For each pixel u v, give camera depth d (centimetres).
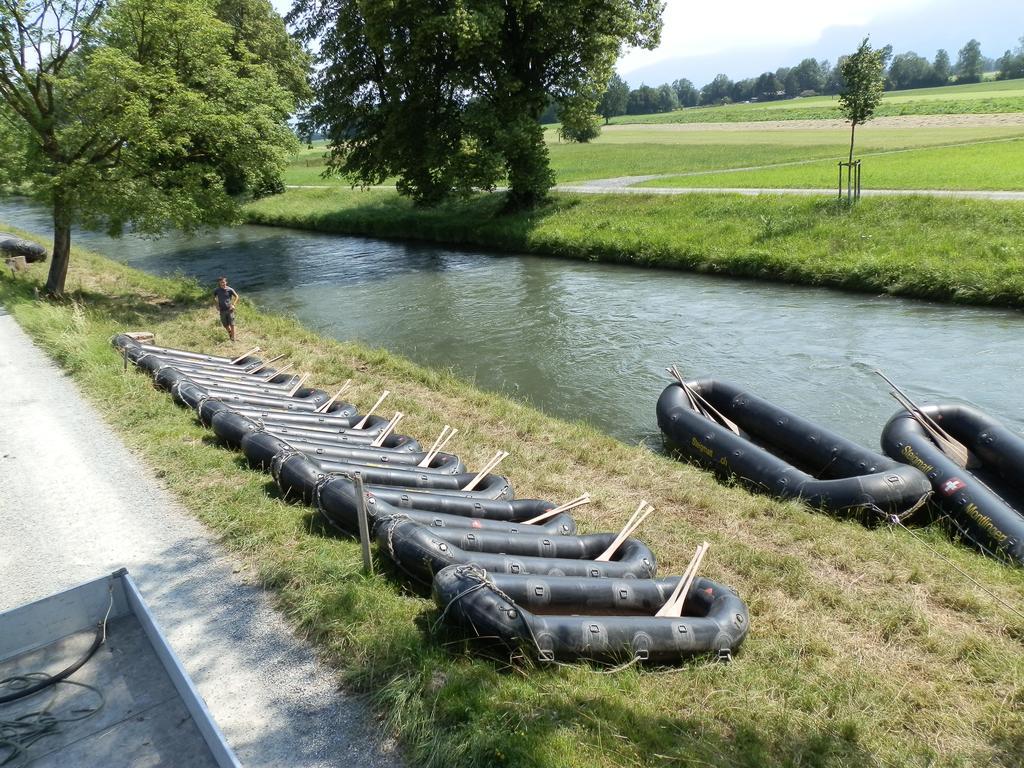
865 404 1289
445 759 459
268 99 2212
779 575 734
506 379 1526
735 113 10519
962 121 6216
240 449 984
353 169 3516
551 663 555
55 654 490
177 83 1908
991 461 979
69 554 732
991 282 1764
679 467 1041
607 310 1991
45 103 1945
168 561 713
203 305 2103
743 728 508
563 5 2820
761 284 2141
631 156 5459
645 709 519
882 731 519
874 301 1883
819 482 918
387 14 2700
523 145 2956
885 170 3272
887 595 704
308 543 729
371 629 589
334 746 484
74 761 410
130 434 1027
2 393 1212
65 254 2036
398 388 1395
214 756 408
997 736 520
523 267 2647
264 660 569
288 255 3198
